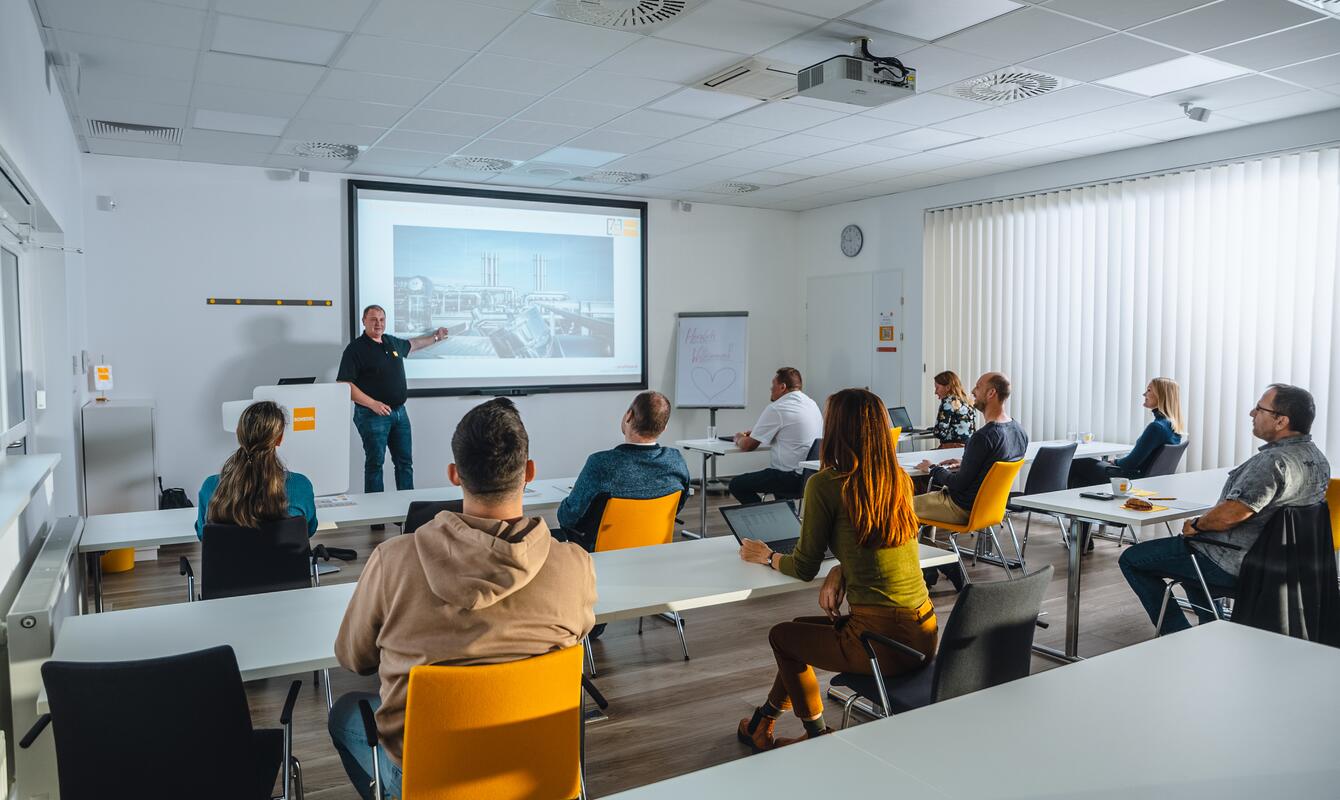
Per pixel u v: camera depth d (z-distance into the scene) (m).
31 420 4.39
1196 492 4.38
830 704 3.52
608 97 5.09
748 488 6.28
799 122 5.73
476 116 5.48
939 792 1.42
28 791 2.12
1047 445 6.28
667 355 8.88
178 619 2.36
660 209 8.74
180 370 6.64
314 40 4.08
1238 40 4.13
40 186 3.79
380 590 1.75
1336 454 5.46
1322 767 1.50
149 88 4.77
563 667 1.75
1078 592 3.96
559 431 8.28
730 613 4.74
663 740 3.20
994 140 6.23
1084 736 1.62
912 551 2.62
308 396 5.57
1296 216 5.64
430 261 7.60
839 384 9.11
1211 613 3.72
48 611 2.13
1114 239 6.67
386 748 1.78
